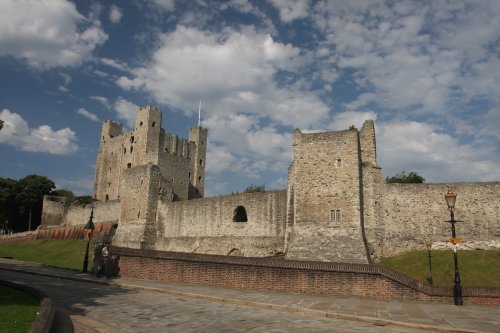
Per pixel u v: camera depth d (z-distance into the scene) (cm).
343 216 3528
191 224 5012
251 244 4353
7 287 2080
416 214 3697
